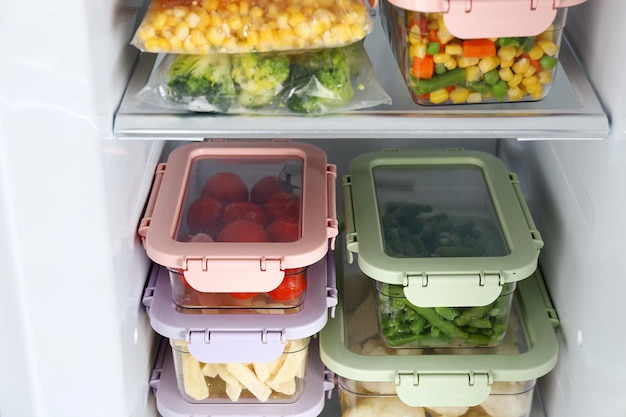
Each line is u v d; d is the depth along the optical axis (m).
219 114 1.02
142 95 1.03
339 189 1.58
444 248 1.21
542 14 0.96
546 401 1.36
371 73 1.05
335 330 1.26
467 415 1.27
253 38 0.99
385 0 1.15
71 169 0.95
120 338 1.07
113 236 1.02
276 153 1.29
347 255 1.41
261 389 1.20
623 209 1.02
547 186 1.36
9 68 0.89
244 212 1.19
